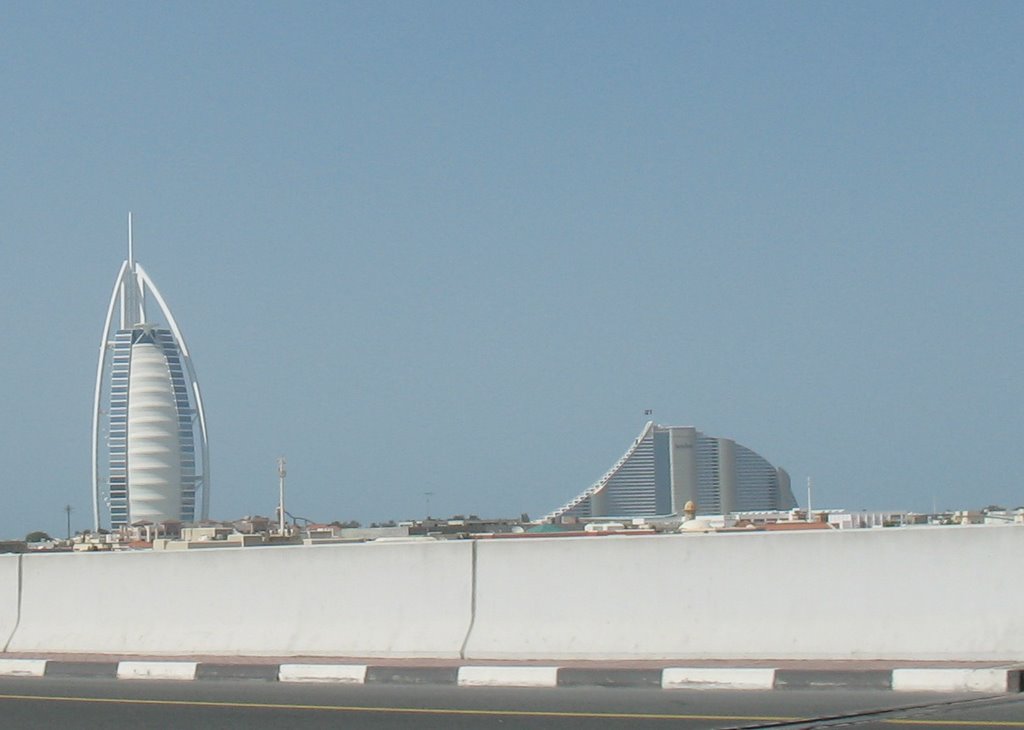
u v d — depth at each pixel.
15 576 38.44
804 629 28.91
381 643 32.72
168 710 26.30
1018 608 27.16
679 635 29.92
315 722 24.08
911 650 27.80
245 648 34.25
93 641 36.50
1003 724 21.28
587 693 26.94
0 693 30.16
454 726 23.11
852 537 28.92
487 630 31.78
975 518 156.12
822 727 21.73
